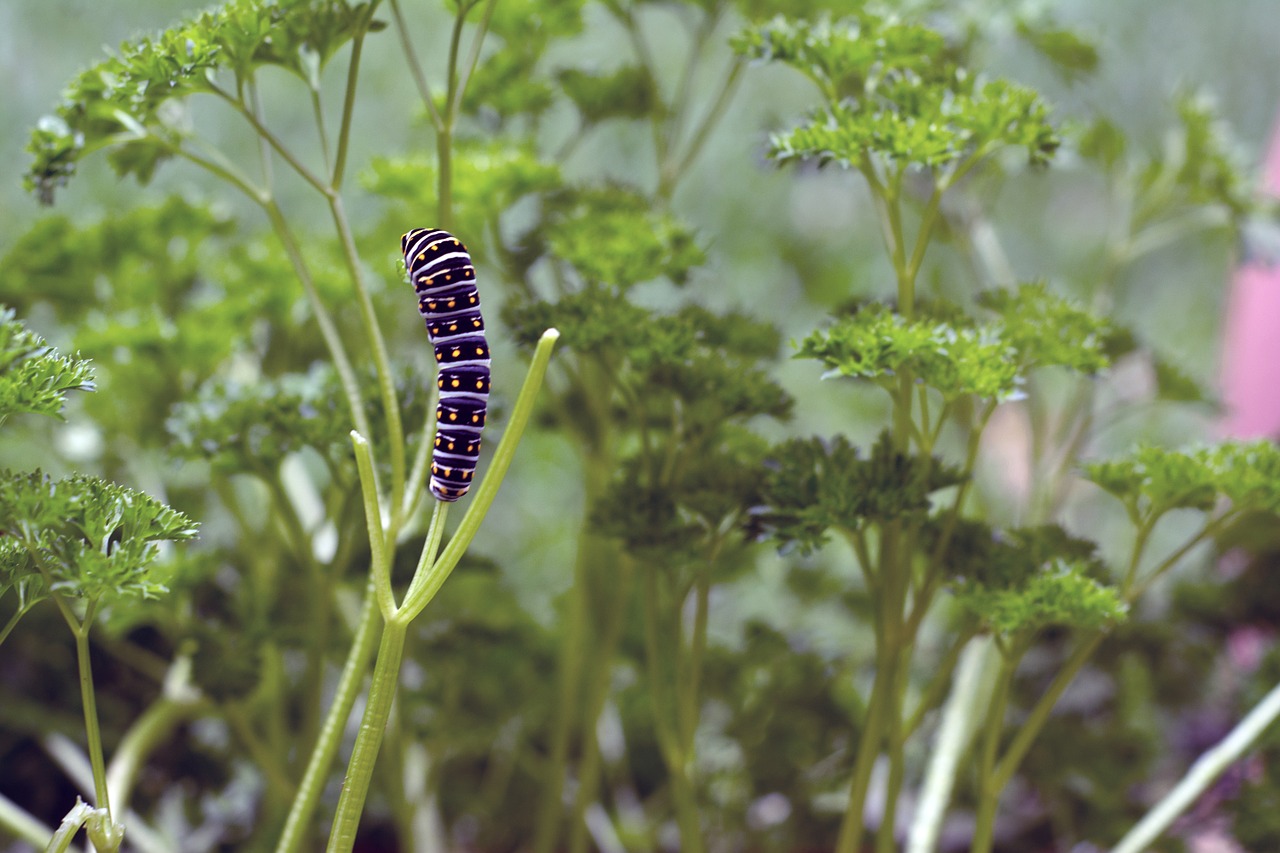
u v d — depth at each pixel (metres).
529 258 0.62
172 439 0.62
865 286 1.24
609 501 0.58
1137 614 0.76
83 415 0.71
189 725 0.72
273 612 0.63
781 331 0.61
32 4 1.03
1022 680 0.75
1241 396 0.98
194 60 0.54
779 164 0.56
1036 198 1.41
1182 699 0.77
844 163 0.55
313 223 1.10
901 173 0.55
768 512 0.56
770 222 1.26
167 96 0.55
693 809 0.60
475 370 0.50
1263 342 0.94
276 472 0.59
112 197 0.99
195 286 0.71
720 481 0.58
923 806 0.64
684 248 0.60
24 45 1.04
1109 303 0.77
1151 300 1.43
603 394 0.63
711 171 1.23
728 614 0.96
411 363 0.60
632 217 0.60
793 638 0.75
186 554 0.61
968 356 0.55
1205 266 1.44
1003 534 0.60
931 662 0.81
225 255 0.72
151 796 0.70
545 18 0.63
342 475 0.59
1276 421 0.93
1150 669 0.75
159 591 0.51
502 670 0.73
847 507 0.56
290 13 0.54
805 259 1.24
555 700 0.75
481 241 0.62
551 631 0.78
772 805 0.77
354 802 0.51
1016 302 0.58
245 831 0.74
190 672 0.61
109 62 0.55
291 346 0.67
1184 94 0.76
